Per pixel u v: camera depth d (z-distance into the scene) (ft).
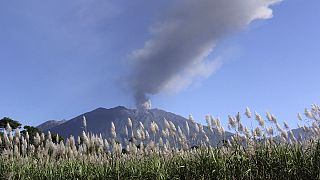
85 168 49.65
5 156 59.11
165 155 49.65
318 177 38.75
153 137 52.85
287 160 41.42
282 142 45.14
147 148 51.26
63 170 51.16
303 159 40.81
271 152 42.70
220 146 45.19
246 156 43.09
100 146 56.70
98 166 49.55
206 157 43.27
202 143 47.14
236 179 42.22
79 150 58.80
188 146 49.80
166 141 51.34
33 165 55.11
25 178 50.96
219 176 42.16
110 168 47.19
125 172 46.26
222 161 42.60
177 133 50.78
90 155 56.59
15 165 55.01
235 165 42.65
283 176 41.09
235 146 44.21
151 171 44.34
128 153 52.70
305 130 46.16
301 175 40.27
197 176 42.86
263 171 42.04
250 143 45.19
